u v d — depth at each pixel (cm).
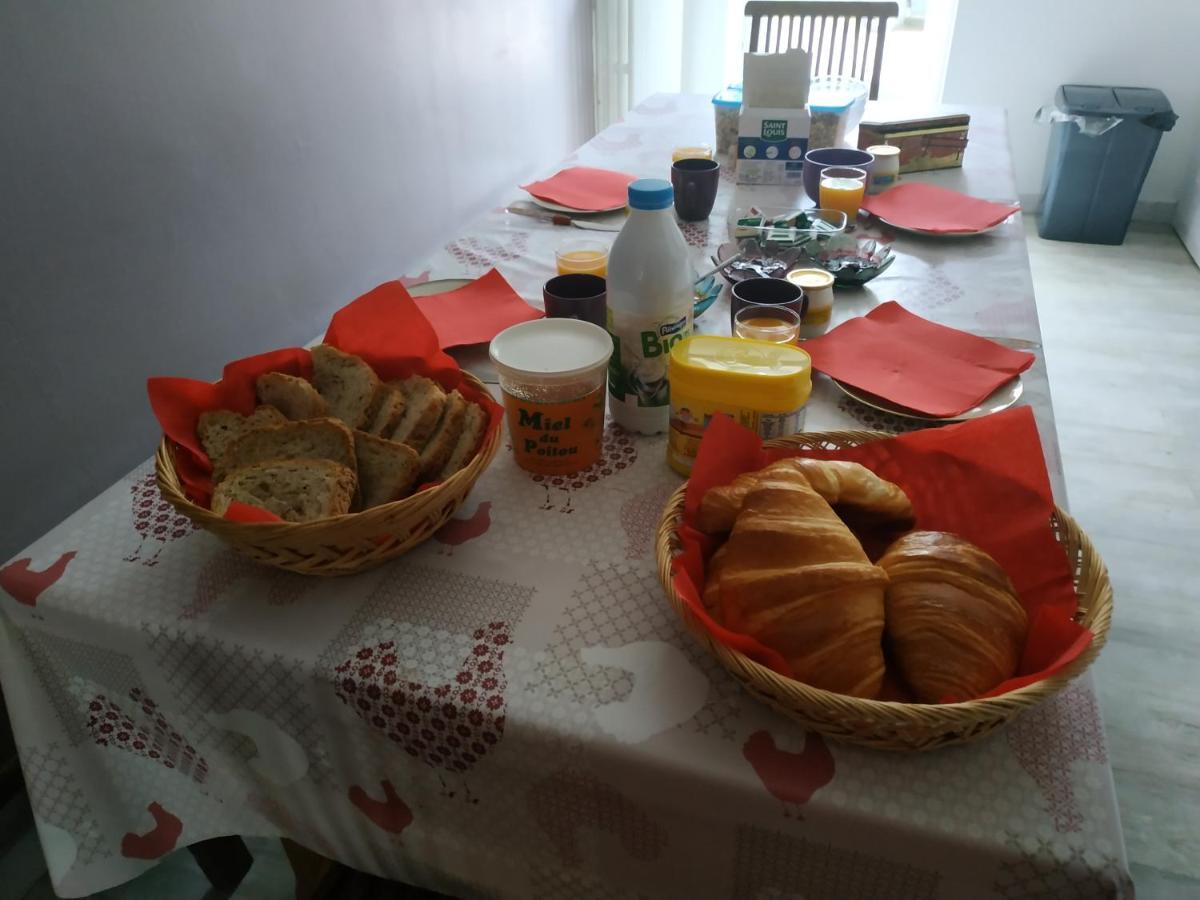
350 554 67
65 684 74
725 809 56
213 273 166
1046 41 308
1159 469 198
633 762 56
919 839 51
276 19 170
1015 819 51
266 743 71
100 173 139
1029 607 62
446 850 72
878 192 154
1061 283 286
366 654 64
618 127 199
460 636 65
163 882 122
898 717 49
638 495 80
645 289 80
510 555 73
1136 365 238
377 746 66
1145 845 121
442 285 120
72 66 131
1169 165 318
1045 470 66
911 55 354
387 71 209
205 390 80
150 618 68
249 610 68
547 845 67
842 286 122
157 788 78
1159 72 304
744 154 160
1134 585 166
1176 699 142
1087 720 57
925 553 58
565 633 65
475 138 257
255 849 125
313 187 191
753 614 56
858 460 74
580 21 312
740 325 91
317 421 74
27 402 133
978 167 167
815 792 53
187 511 64
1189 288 280
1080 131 293
